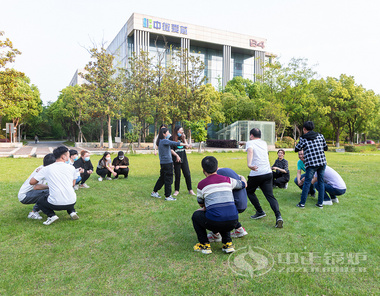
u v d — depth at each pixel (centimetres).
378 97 3538
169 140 532
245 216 429
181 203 507
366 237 337
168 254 290
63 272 251
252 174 388
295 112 3152
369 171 971
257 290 222
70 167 395
